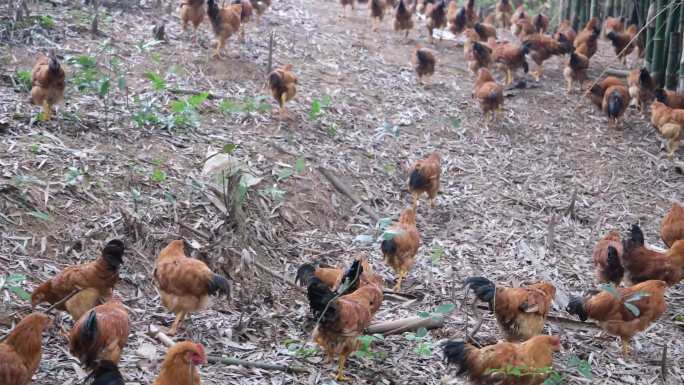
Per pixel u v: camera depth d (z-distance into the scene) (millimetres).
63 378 5895
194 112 9977
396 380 6762
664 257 8555
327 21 17375
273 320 7473
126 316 5871
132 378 6035
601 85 14102
